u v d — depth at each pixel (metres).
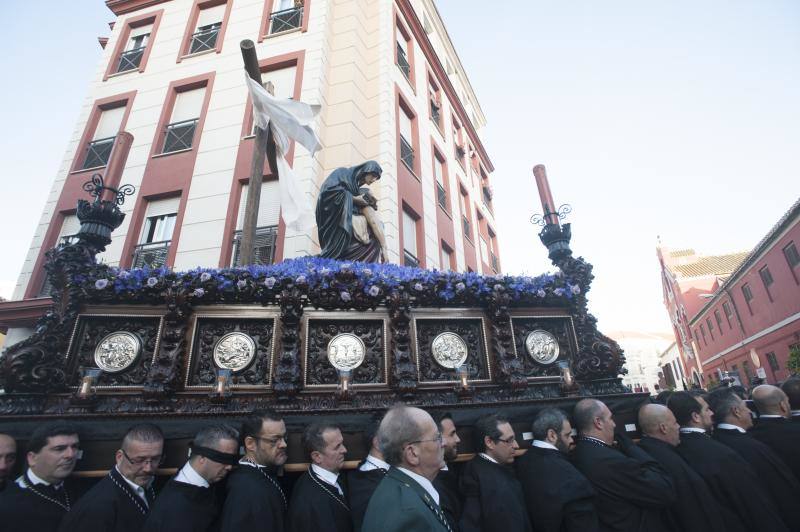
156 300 2.98
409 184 11.92
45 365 2.65
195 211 10.22
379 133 11.25
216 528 2.28
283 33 11.91
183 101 12.14
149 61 12.88
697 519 2.64
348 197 4.89
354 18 12.38
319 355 3.04
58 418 2.43
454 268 14.30
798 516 2.90
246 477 2.29
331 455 2.38
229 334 2.98
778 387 3.90
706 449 3.00
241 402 2.72
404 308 3.13
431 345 3.25
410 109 13.30
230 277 3.00
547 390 3.31
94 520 2.06
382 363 3.09
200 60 12.43
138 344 2.89
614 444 3.11
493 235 21.44
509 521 2.33
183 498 2.16
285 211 5.26
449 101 17.94
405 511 1.75
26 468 2.40
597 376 3.51
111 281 2.91
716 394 3.65
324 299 3.06
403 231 11.12
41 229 10.98
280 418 2.42
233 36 12.52
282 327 2.95
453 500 2.70
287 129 5.31
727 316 25.97
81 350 2.86
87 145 12.01
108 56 13.39
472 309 3.45
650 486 2.56
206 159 10.81
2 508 2.14
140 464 2.23
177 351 2.76
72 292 2.90
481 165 21.77
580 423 2.95
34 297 10.12
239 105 11.37
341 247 4.74
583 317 3.63
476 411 2.91
